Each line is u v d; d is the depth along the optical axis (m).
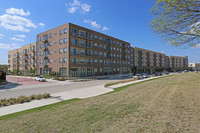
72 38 32.84
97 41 41.12
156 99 6.39
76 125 3.99
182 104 5.12
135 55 66.69
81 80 25.97
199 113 4.06
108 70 46.16
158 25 5.80
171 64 99.44
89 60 37.88
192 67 114.00
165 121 3.70
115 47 50.66
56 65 35.31
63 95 11.29
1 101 8.56
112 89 14.56
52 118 4.83
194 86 9.27
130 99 6.98
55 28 36.09
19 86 18.42
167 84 12.28
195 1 4.29
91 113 5.06
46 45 39.66
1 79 21.55
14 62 62.56
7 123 4.67
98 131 3.48
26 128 4.06
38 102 8.77
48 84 20.86
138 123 3.74
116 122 3.96
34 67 47.19
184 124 3.43
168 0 4.75
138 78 27.80
